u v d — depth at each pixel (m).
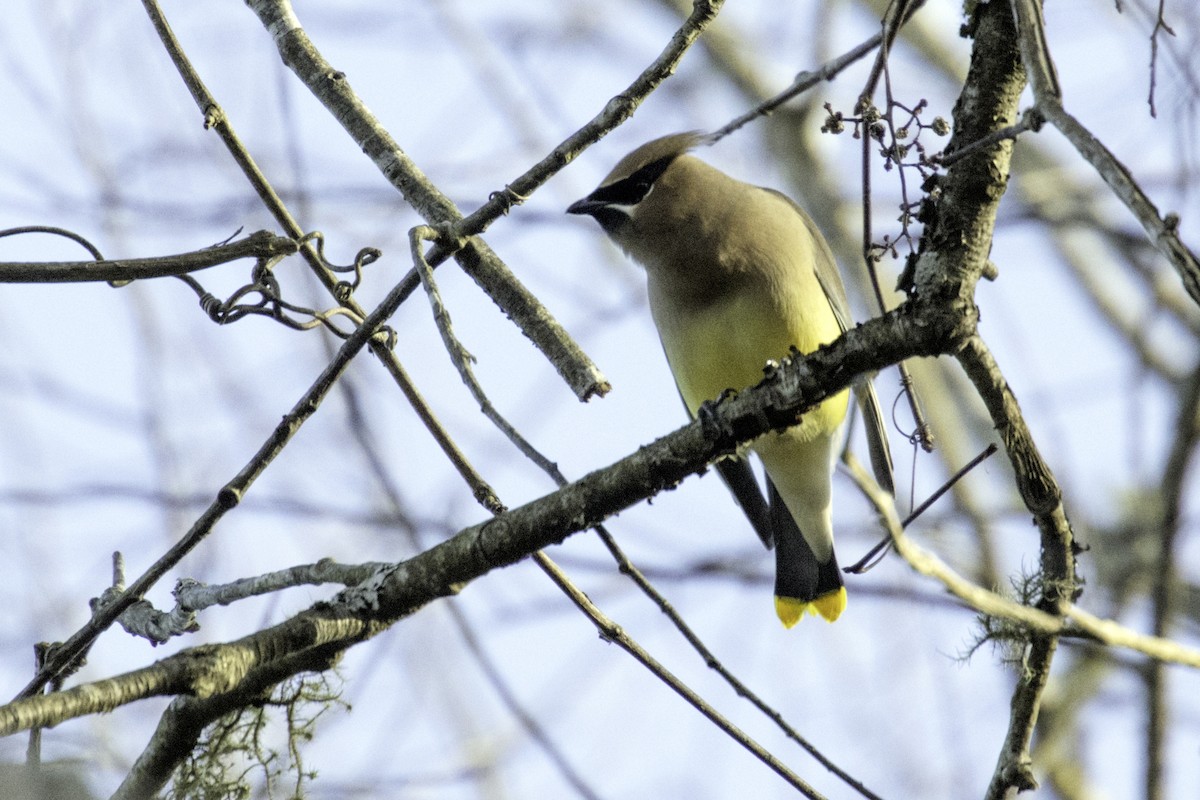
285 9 9.23
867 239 7.30
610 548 7.78
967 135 6.98
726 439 7.06
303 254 8.32
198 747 7.36
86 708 6.02
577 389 8.20
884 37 7.24
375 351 8.07
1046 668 7.39
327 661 7.16
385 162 8.79
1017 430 7.13
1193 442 11.06
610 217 11.15
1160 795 10.80
